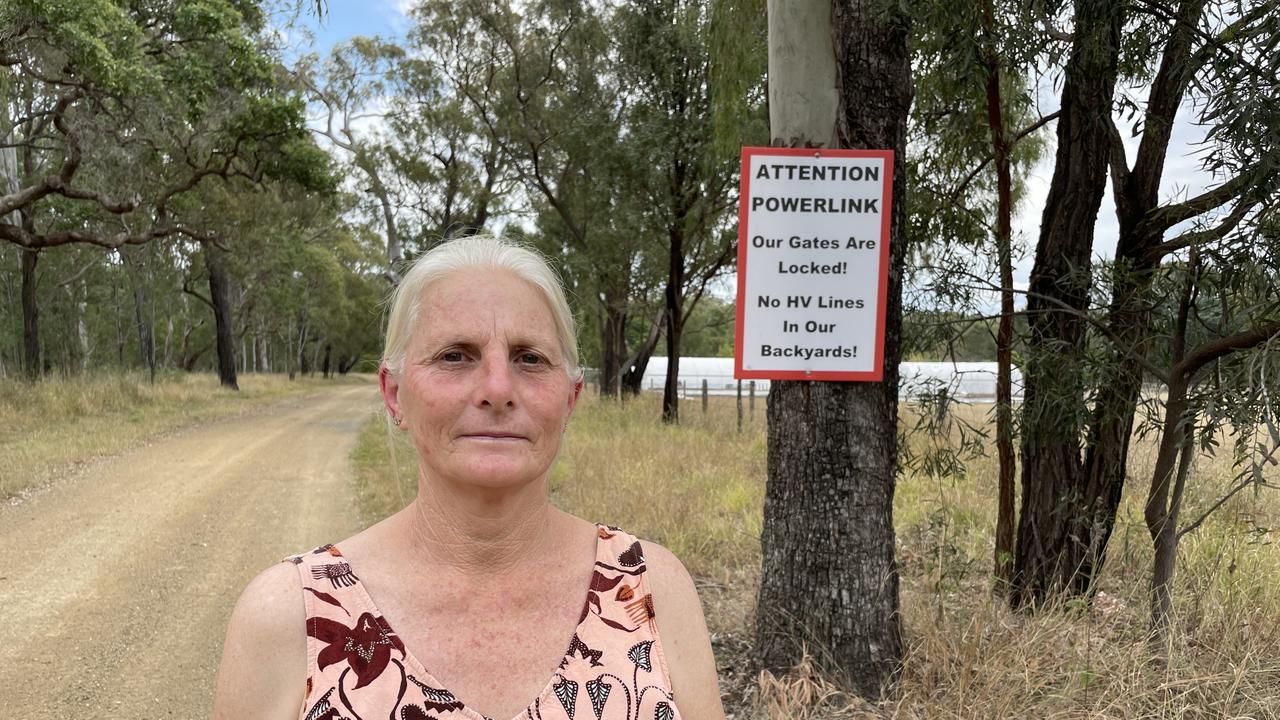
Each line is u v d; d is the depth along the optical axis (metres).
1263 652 3.47
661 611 1.19
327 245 50.44
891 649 3.53
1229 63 2.61
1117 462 4.28
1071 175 4.18
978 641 3.45
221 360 29.67
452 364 1.11
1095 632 3.66
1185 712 3.13
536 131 17.81
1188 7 3.02
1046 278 4.27
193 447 13.56
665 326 22.98
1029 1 3.19
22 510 8.44
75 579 6.19
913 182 5.16
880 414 3.54
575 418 15.47
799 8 3.38
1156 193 4.01
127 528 7.76
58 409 16.03
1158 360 4.09
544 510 1.18
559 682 1.08
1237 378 2.90
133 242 17.34
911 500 6.88
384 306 1.33
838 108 3.41
